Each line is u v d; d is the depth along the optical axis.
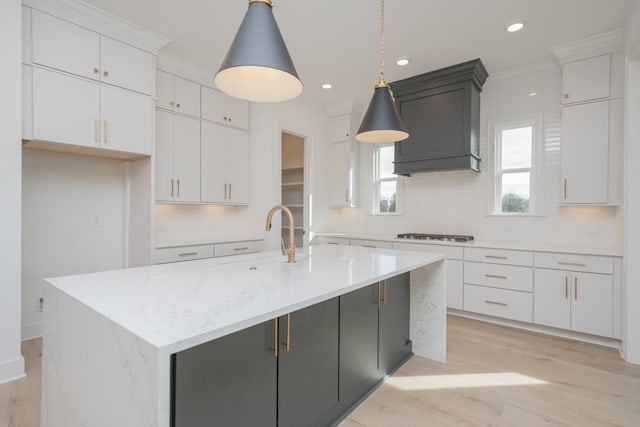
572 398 2.09
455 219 4.21
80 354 1.25
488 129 3.94
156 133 3.31
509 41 3.11
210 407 1.12
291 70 1.43
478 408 1.98
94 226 3.29
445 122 3.74
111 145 2.80
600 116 3.03
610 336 2.83
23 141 2.47
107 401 1.07
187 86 3.59
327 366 1.74
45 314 1.58
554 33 2.96
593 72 3.05
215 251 3.64
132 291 1.39
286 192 5.54
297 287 1.48
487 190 3.96
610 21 2.76
